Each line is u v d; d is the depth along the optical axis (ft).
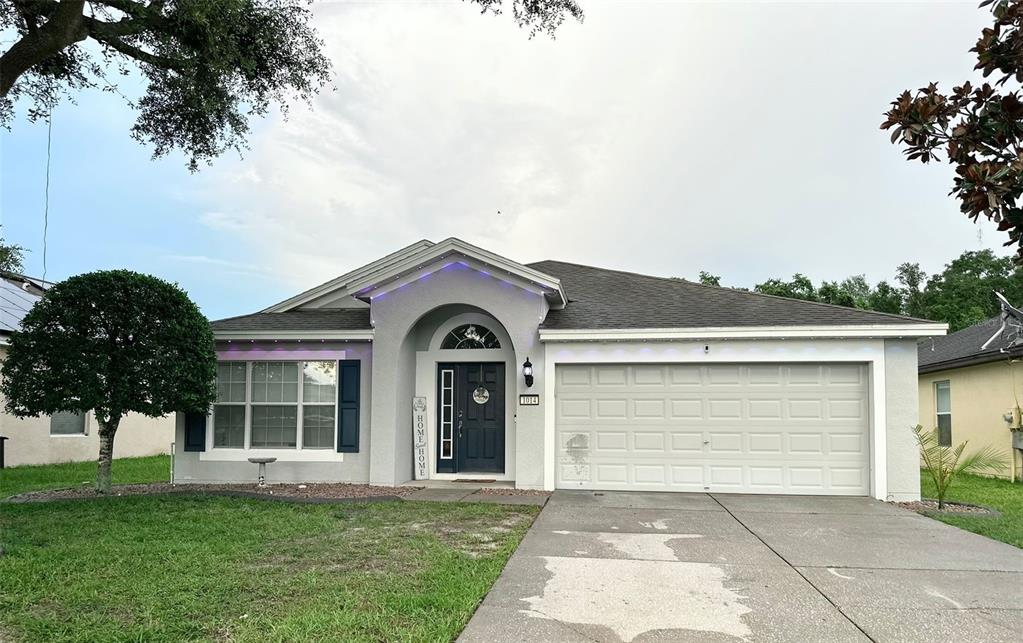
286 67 36.63
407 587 17.43
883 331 33.45
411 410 40.04
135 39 33.58
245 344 39.73
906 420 33.63
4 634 14.16
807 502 32.24
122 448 62.49
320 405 39.27
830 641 14.19
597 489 36.04
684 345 35.65
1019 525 26.73
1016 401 44.57
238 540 23.00
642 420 36.27
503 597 17.03
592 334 35.76
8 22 29.99
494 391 40.32
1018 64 10.36
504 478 39.45
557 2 35.81
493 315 37.40
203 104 34.19
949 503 32.32
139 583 17.71
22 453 52.21
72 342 31.91
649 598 17.04
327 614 15.21
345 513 28.27
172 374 33.53
